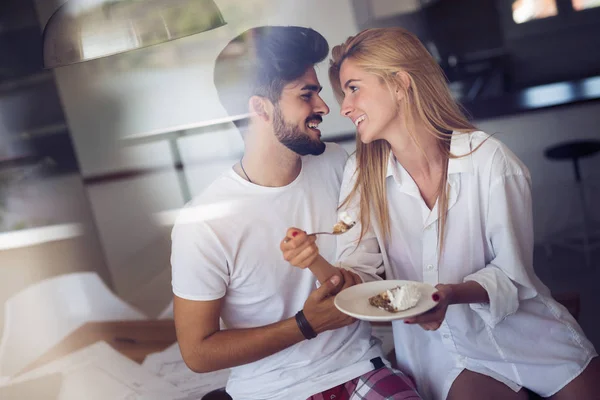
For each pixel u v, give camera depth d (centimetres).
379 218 149
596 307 165
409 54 151
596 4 151
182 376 191
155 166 186
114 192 194
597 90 155
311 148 155
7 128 199
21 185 202
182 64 173
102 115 189
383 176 148
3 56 196
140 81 181
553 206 165
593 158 158
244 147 167
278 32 161
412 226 146
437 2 154
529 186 138
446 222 141
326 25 156
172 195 187
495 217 136
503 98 158
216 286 146
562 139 159
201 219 151
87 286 204
